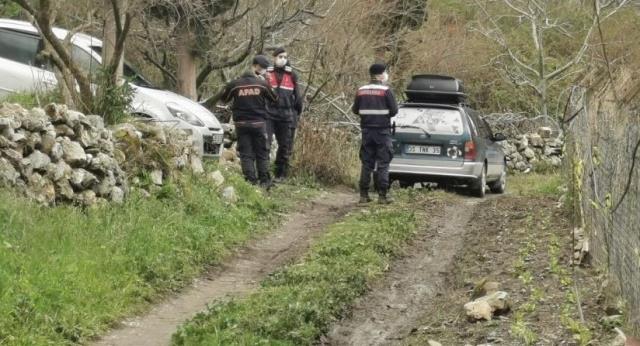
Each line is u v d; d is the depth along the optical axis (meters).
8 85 17.19
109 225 11.70
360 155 17.39
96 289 9.86
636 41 23.80
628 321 8.60
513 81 36.81
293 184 19.14
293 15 22.83
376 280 11.38
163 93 17.84
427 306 10.46
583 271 10.95
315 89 27.05
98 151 12.59
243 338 8.47
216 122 17.84
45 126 11.75
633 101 9.37
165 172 14.16
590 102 11.87
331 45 26.03
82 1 18.19
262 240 14.02
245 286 11.41
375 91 17.19
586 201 11.96
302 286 10.34
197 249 12.27
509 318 9.35
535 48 39.38
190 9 20.39
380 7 27.30
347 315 9.93
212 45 21.78
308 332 8.80
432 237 14.16
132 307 10.01
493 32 37.84
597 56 23.41
